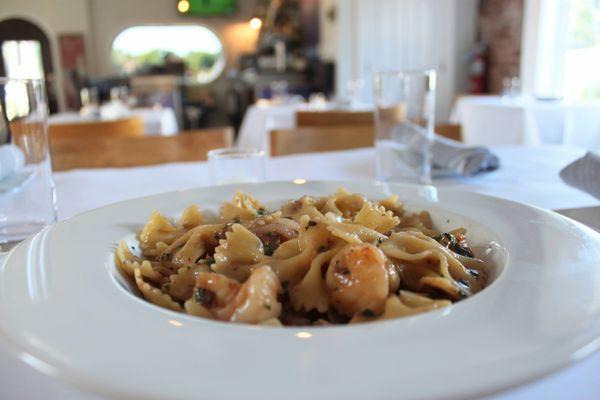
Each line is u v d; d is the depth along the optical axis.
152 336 0.18
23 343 0.18
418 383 0.15
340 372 0.16
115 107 2.40
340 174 0.68
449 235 0.32
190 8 5.03
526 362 0.16
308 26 4.53
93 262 0.26
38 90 0.44
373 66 3.43
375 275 0.23
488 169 0.65
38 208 0.44
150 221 0.35
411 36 3.28
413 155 0.61
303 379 0.15
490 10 2.93
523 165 0.68
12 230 0.40
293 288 0.25
